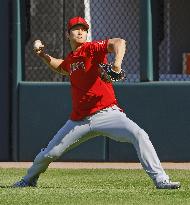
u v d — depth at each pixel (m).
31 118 43.69
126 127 27.77
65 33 44.81
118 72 26.14
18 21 43.75
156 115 42.41
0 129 44.09
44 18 45.31
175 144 42.38
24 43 44.16
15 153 43.97
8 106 44.06
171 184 27.72
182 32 47.19
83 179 33.97
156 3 43.16
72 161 43.50
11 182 32.78
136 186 30.70
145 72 42.59
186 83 42.06
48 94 43.41
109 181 33.00
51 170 38.38
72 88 28.44
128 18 46.00
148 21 42.59
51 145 28.97
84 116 28.25
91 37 45.59
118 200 25.58
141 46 42.69
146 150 27.61
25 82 43.62
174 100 42.25
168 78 46.47
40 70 45.53
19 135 43.88
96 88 28.00
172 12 47.31
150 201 25.25
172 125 42.31
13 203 25.05
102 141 43.22
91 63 27.84
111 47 26.98
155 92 42.38
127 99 42.62
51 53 45.16
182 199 25.70
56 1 45.16
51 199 25.92
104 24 45.91
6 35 43.94
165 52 46.69
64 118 43.31
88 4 45.41
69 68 28.48
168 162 42.50
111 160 43.25
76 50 28.11
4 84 44.00
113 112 28.06
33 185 30.00
